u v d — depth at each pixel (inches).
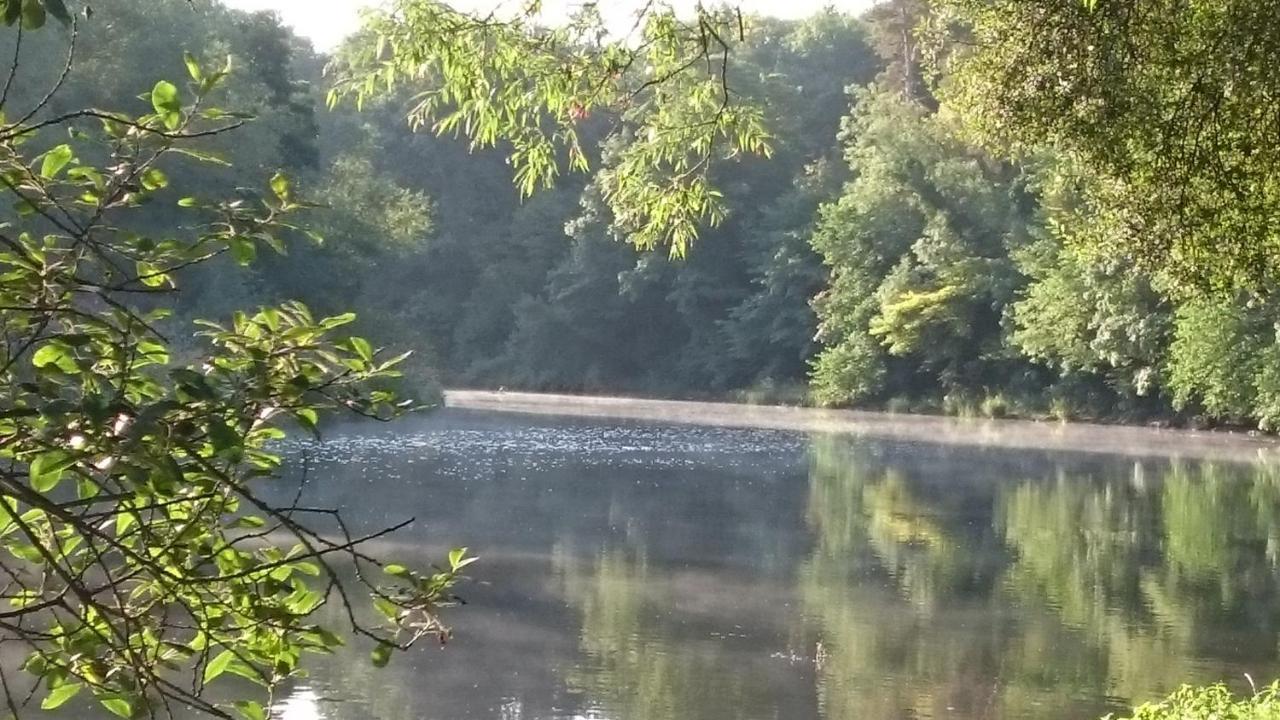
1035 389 1904.5
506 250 2628.0
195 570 107.9
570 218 2596.0
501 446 1231.5
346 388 113.9
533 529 723.4
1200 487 1023.0
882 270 2039.9
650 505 844.6
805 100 2518.5
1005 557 681.0
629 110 327.0
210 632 111.8
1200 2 393.7
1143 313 1606.8
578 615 514.0
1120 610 551.8
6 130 100.3
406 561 597.9
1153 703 409.7
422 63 301.3
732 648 469.4
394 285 2647.6
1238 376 1508.4
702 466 1106.1
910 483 1017.5
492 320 2618.1
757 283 2341.3
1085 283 1627.7
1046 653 473.7
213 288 1246.9
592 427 1531.7
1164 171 402.6
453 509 786.2
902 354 2026.3
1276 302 1455.5
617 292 2455.7
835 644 479.8
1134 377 1670.8
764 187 2343.8
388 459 1064.8
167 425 98.5
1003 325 1852.9
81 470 97.6
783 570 627.2
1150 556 693.3
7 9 91.0
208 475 104.4
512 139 313.1
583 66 301.9
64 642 109.7
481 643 460.8
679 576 602.9
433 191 2662.4
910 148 1966.0
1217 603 571.2
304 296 1477.6
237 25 1496.1
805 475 1056.2
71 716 343.3
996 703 409.4
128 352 106.0
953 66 489.1
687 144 324.2
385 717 366.3
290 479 886.4
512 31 299.9
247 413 108.3
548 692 403.5
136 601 127.2
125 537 107.5
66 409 93.6
